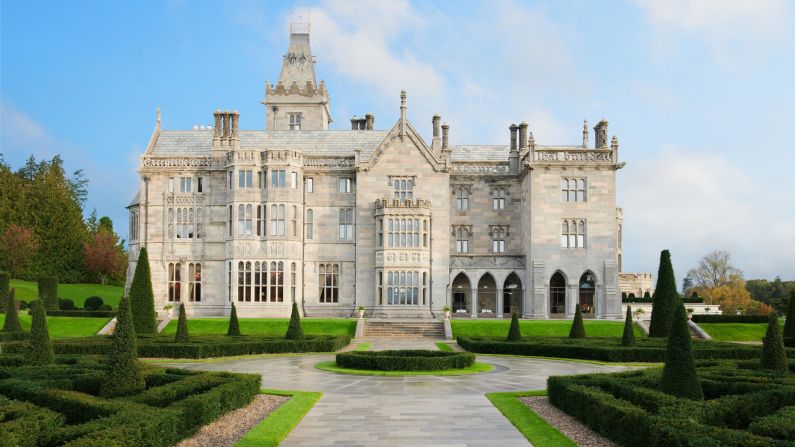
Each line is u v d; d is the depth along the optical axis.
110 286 126.94
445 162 80.31
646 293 99.12
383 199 77.88
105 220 156.12
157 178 81.62
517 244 84.06
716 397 26.44
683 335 24.42
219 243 80.62
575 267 78.25
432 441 22.53
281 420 25.06
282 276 77.81
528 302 79.12
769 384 25.94
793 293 56.50
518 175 84.19
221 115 82.44
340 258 80.31
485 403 29.14
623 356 46.16
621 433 21.25
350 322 69.12
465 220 84.50
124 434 18.17
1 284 75.31
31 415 20.00
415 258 77.38
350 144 86.38
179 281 80.56
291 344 52.00
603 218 78.56
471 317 80.88
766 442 16.88
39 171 141.50
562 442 22.12
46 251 120.94
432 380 36.16
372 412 27.14
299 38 108.69
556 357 49.19
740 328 65.44
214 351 47.94
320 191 81.12
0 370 29.33
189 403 22.59
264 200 78.50
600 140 82.62
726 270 140.25
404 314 76.62
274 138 87.06
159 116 87.00
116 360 25.39
